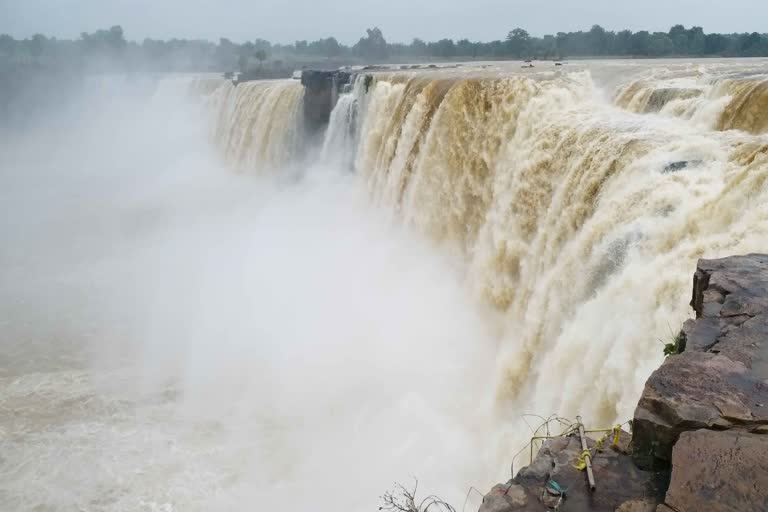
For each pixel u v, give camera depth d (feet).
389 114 76.64
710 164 34.63
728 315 18.31
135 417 47.55
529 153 50.80
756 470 13.08
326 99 96.07
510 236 52.34
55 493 39.24
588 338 31.65
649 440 14.92
